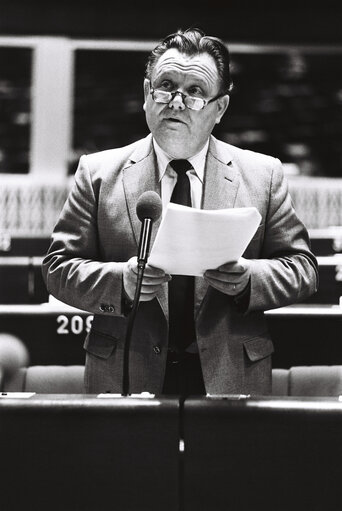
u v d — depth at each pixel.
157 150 4.46
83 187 4.47
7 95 15.51
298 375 5.82
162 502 3.00
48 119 15.45
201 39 4.34
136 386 4.18
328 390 5.72
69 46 15.66
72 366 6.07
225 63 4.36
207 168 4.41
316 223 15.13
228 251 3.72
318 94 15.94
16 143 15.50
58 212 15.03
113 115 15.80
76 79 15.79
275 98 15.98
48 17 15.50
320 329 6.02
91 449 3.02
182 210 3.49
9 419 3.03
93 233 4.43
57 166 15.42
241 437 3.00
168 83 4.21
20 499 3.02
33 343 6.19
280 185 4.55
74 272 4.18
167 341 4.18
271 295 4.13
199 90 4.21
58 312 6.21
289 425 2.99
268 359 4.35
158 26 15.77
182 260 3.75
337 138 15.88
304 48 16.00
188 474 3.01
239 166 4.52
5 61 15.53
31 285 7.34
